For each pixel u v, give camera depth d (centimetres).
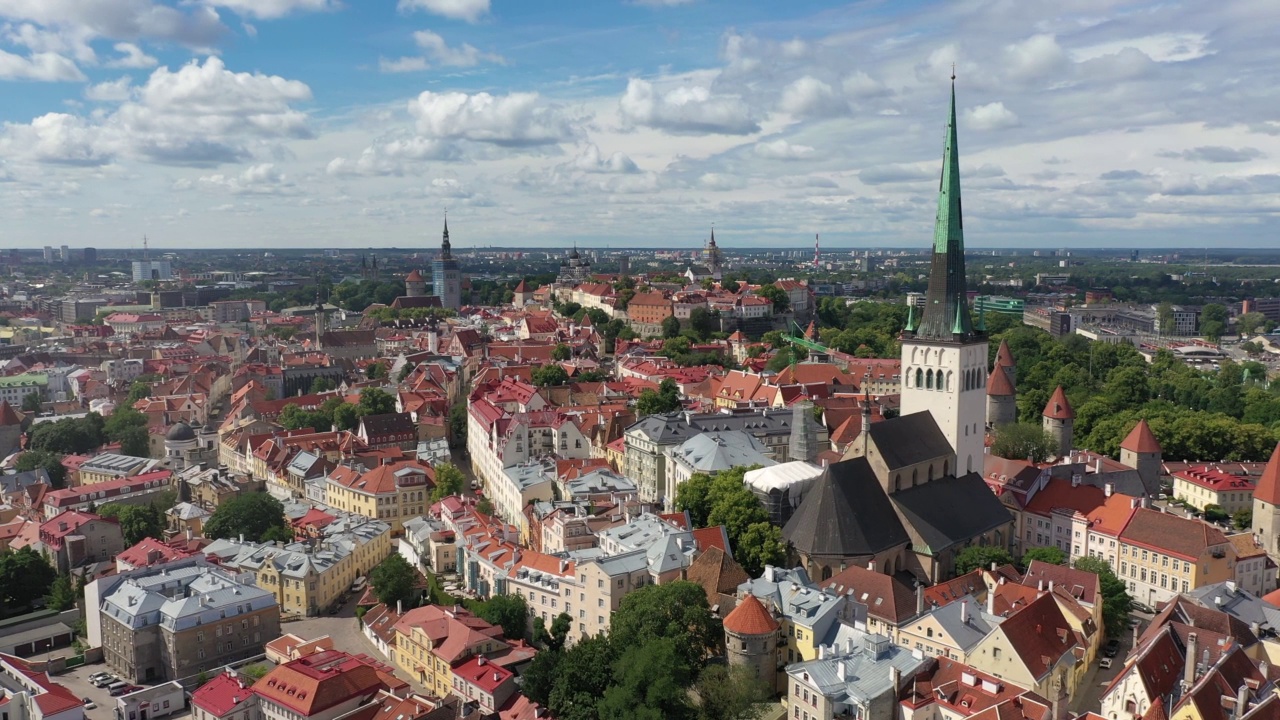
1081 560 19550
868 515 19725
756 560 19900
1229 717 13425
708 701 15888
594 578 19400
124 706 18450
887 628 17200
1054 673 15362
